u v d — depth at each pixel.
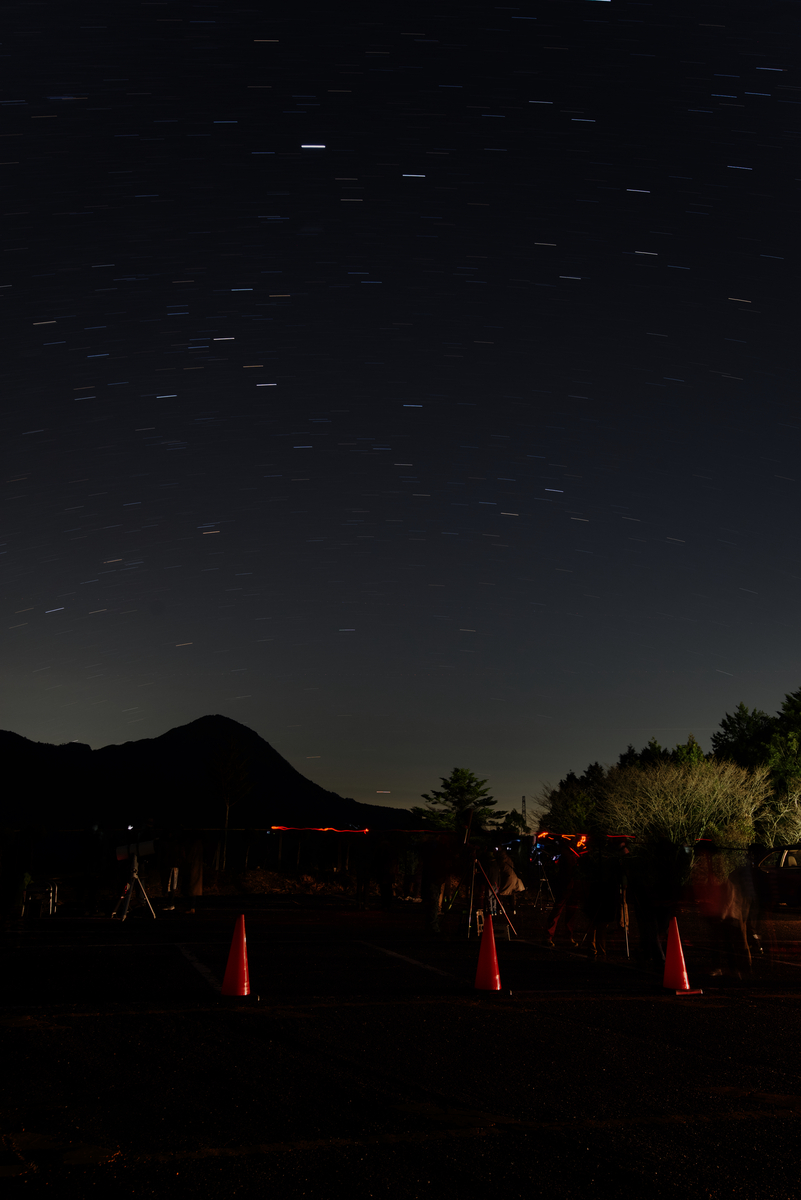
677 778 40.44
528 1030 6.77
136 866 15.17
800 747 47.62
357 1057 5.77
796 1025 7.29
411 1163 3.89
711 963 11.28
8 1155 3.88
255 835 28.75
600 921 11.31
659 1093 5.16
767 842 39.44
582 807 45.84
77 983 8.45
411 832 21.66
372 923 15.06
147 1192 3.50
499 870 13.98
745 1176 3.85
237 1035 6.31
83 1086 4.97
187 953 10.67
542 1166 3.91
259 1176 3.69
